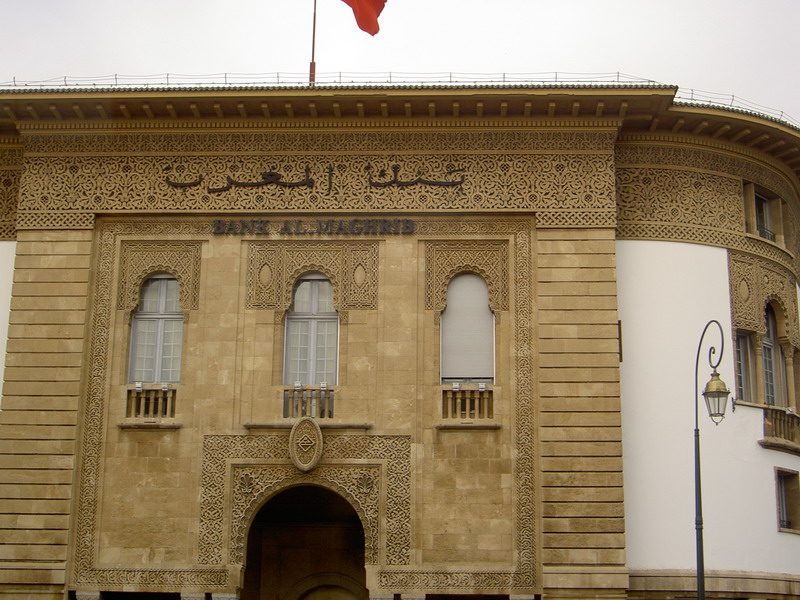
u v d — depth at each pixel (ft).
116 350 83.41
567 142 84.84
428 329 82.79
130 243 85.35
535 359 81.76
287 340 84.07
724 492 83.66
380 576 78.43
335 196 84.69
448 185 84.43
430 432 80.89
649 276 86.12
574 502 78.48
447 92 82.23
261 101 83.61
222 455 80.94
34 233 84.94
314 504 91.15
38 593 78.54
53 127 86.07
